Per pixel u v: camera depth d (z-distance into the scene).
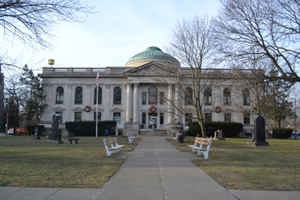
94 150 19.62
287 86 22.42
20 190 7.65
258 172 10.77
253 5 21.00
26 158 14.45
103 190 7.77
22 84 63.16
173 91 61.53
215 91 61.50
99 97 65.31
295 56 20.25
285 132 52.22
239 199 7.01
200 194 7.45
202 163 13.32
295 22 19.78
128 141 31.22
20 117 65.69
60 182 8.60
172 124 56.16
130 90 63.31
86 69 66.44
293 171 11.09
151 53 72.00
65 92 65.56
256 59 21.61
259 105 37.75
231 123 51.59
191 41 31.64
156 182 8.89
